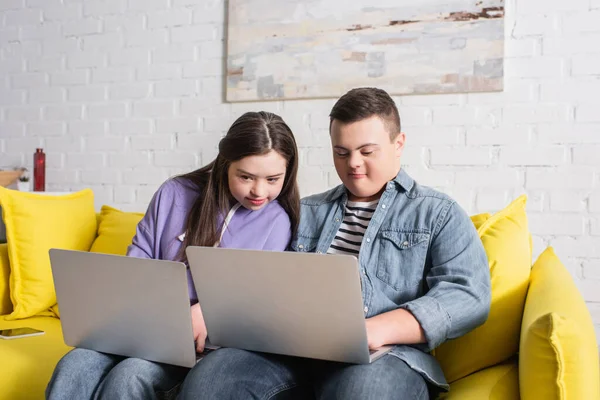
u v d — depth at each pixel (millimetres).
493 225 1572
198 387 1124
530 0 2135
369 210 1491
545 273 1439
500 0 2139
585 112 2084
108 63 2725
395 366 1161
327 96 2354
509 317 1400
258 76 2453
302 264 1071
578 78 2090
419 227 1396
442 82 2205
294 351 1173
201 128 2576
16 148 2896
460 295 1262
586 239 2084
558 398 1005
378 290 1379
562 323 1019
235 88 2490
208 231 1568
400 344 1248
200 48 2572
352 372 1118
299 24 2389
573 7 2094
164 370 1263
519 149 2150
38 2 2848
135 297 1206
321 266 1056
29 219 1998
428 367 1243
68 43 2795
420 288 1368
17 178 2697
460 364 1396
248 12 2465
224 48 2537
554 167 2115
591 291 2078
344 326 1089
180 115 2607
